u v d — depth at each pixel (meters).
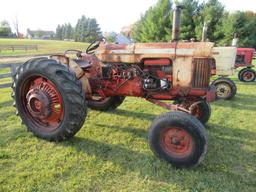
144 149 2.80
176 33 2.89
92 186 2.12
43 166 2.39
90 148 2.79
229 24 22.66
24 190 2.04
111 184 2.15
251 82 8.09
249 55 7.98
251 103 5.09
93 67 3.27
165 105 2.91
